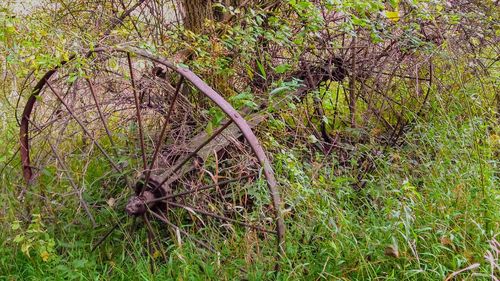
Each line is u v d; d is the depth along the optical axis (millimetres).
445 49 3252
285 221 2600
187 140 2906
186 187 2707
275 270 2428
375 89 3395
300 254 2518
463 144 3043
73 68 2621
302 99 3287
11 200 2869
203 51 2867
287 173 2781
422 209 2586
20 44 2553
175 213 2668
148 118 2998
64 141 3008
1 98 3361
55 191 2920
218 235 2660
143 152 2602
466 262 2279
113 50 2582
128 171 2783
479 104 3291
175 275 2494
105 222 2805
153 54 2535
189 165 2717
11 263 2662
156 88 2932
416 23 3166
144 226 2744
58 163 2914
